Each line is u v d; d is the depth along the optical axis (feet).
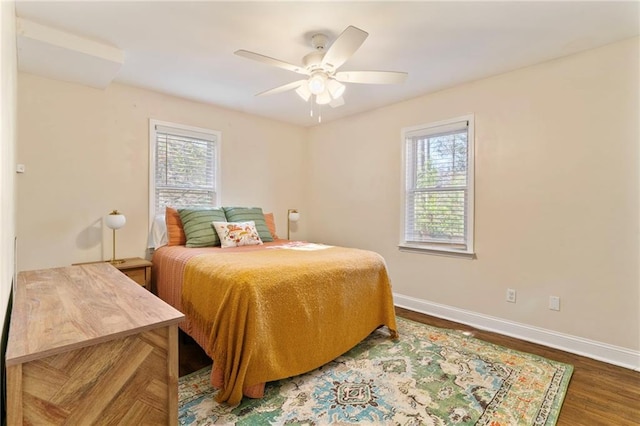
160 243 10.54
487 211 9.73
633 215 7.39
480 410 5.82
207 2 6.03
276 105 12.37
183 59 8.45
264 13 6.39
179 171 11.64
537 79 8.72
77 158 9.36
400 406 5.94
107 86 9.68
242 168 13.38
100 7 6.18
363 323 8.45
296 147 15.38
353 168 13.66
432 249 11.00
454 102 10.39
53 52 7.30
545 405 5.96
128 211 10.36
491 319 9.68
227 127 12.87
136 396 3.40
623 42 7.43
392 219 12.25
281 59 8.37
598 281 7.86
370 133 12.97
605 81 7.69
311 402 6.04
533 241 8.87
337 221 14.35
